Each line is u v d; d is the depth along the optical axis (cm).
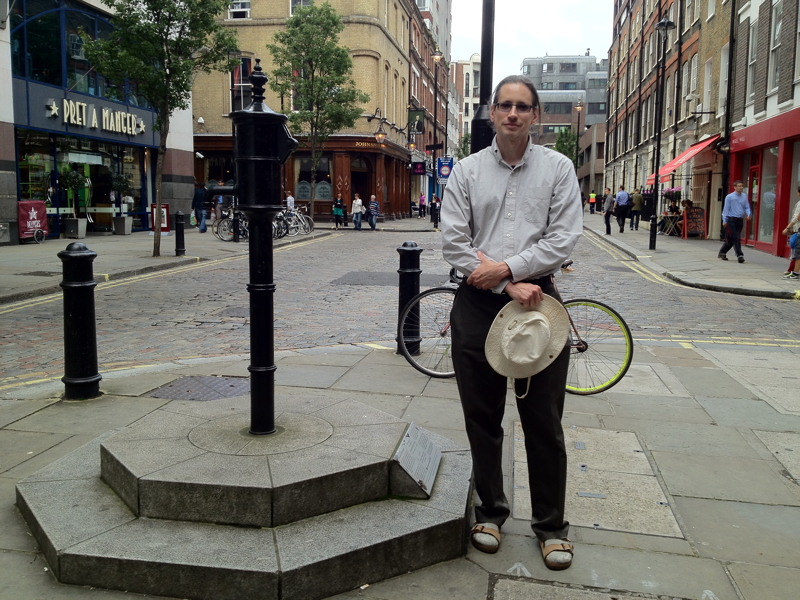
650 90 3388
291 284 1152
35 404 449
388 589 250
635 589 253
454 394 489
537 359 254
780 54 1606
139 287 1086
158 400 461
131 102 2222
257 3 3216
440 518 271
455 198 268
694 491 338
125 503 280
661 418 449
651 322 836
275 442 304
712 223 2248
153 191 2427
